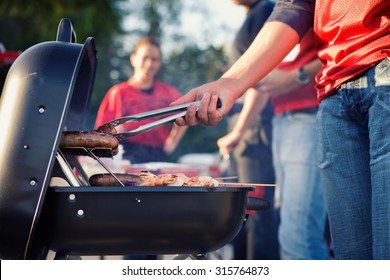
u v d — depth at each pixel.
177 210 1.45
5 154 1.41
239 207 1.53
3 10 11.55
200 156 6.92
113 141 1.53
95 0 13.25
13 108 1.43
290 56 2.96
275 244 3.68
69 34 1.63
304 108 2.99
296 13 1.81
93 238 1.45
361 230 1.65
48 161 1.41
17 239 1.40
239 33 3.49
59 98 1.43
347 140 1.64
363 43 1.56
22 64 1.47
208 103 1.67
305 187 3.00
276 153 3.18
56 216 1.44
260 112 3.65
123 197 1.43
